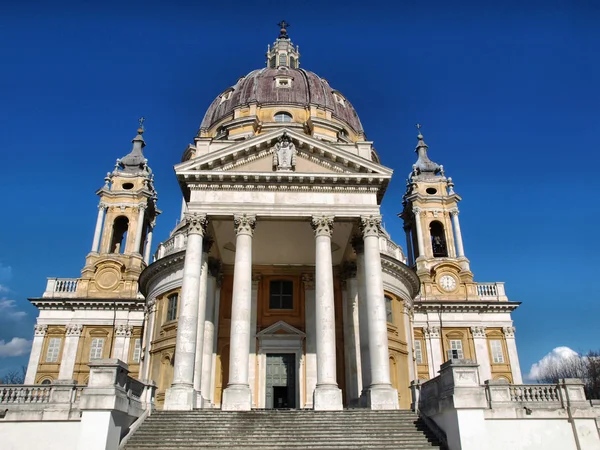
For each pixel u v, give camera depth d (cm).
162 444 1581
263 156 2505
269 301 3002
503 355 4275
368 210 2394
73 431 1577
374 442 1627
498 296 4538
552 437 1644
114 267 4531
